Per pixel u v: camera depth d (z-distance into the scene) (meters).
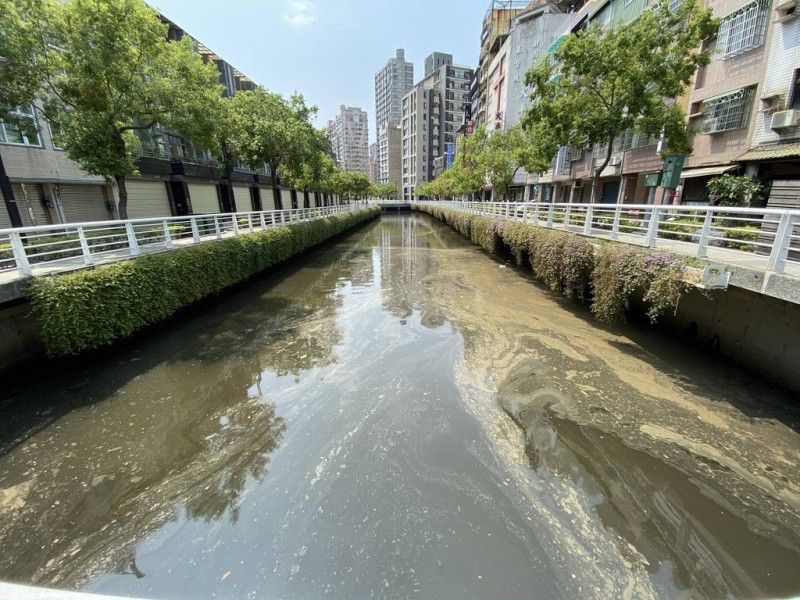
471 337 8.28
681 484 4.17
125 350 7.78
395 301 11.30
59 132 9.53
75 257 8.10
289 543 3.65
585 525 3.73
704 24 9.88
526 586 3.21
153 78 10.02
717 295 6.76
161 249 9.85
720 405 5.48
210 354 7.73
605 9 19.31
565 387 6.12
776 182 8.95
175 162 18.92
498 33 42.88
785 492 4.04
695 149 13.51
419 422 5.36
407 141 86.62
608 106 11.35
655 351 7.24
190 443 5.08
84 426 5.41
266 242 14.20
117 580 3.36
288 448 4.94
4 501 4.16
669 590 3.13
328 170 30.53
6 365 6.39
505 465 4.52
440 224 38.84
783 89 10.39
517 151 19.67
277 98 19.52
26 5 8.32
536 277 12.88
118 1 8.95
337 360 7.41
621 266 7.27
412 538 3.65
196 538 3.74
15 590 0.81
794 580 3.20
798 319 5.38
